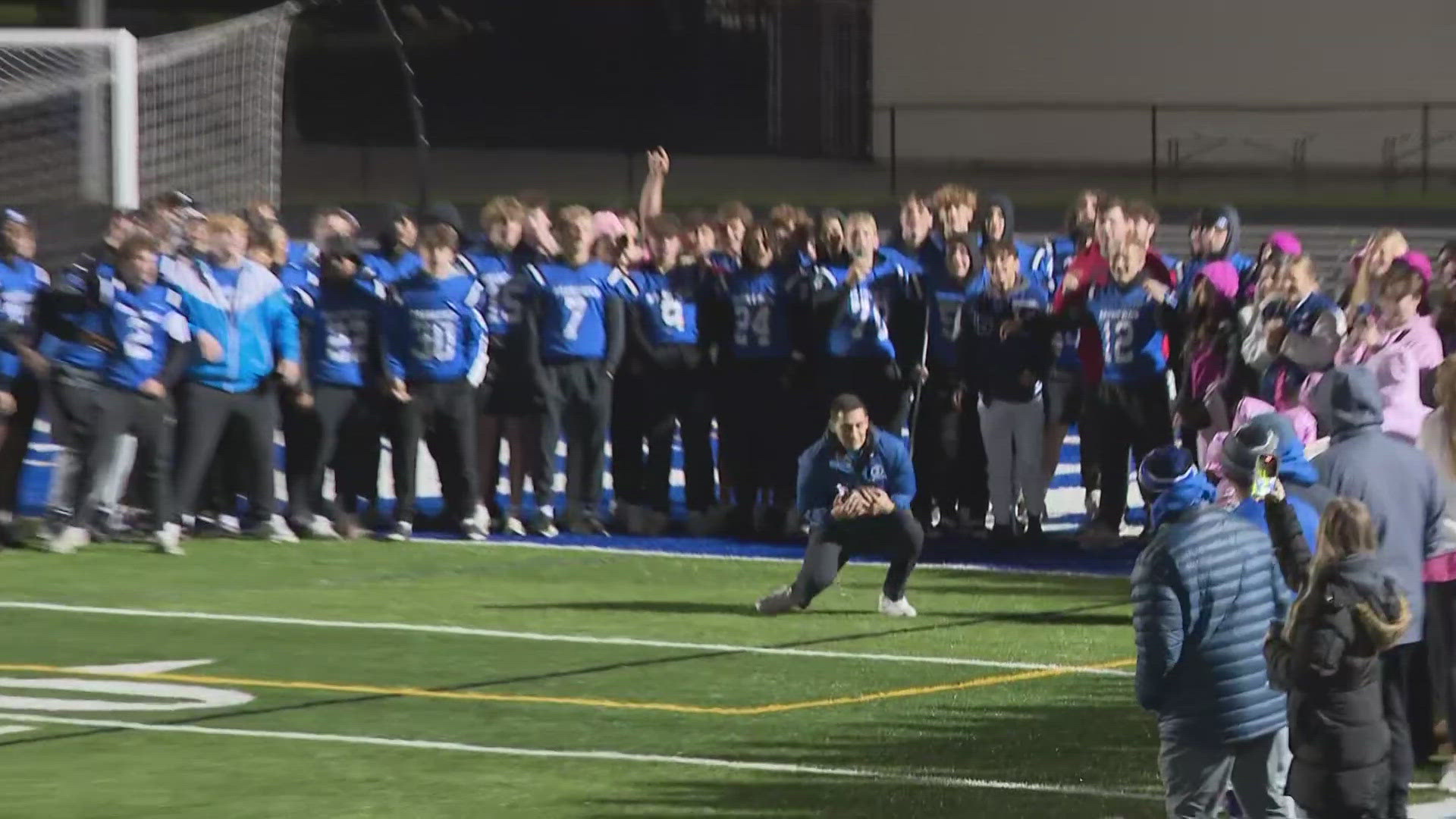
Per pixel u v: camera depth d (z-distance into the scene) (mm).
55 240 33844
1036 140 75125
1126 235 24453
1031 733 16422
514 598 22266
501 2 82062
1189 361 22141
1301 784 12180
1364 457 13609
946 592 22562
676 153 81500
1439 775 15297
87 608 21625
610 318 26094
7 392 24984
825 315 25203
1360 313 18578
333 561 24469
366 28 80188
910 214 25562
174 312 24703
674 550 25344
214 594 22422
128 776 15312
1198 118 73938
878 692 17859
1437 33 71812
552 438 26281
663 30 82625
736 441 26312
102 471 24891
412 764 15586
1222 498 13320
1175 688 11594
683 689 17969
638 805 14469
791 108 80125
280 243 25750
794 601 21172
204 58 35375
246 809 14414
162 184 34812
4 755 15930
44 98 34031
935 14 75750
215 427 25188
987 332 25047
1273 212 59469
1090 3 74312
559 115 82375
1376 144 72500
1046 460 25891
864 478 20844
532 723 16844
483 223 27141
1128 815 14148
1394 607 11977
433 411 25906
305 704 17547
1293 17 72938
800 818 14117
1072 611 21453
